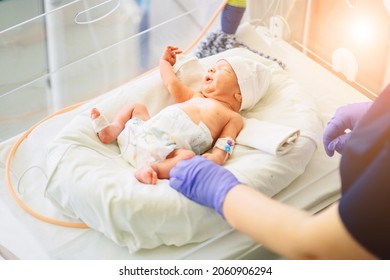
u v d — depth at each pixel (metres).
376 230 0.67
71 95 1.71
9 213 1.30
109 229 1.18
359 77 1.73
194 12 1.80
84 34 1.61
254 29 1.86
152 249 1.21
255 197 0.84
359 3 1.60
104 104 1.46
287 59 1.77
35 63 1.59
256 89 1.48
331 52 1.79
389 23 1.53
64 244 1.23
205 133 1.37
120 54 1.72
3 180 1.39
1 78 1.57
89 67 1.69
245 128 1.40
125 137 1.36
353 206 0.67
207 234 1.19
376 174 0.67
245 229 0.83
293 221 0.74
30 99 1.63
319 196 1.31
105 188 1.19
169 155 1.32
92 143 1.35
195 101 1.43
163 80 1.52
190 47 1.80
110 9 1.62
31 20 1.50
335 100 1.64
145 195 1.17
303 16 1.81
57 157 1.28
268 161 1.29
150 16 1.73
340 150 1.26
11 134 1.60
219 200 0.94
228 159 1.34
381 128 0.73
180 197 1.16
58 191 1.25
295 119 1.42
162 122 1.36
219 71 1.46
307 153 1.34
